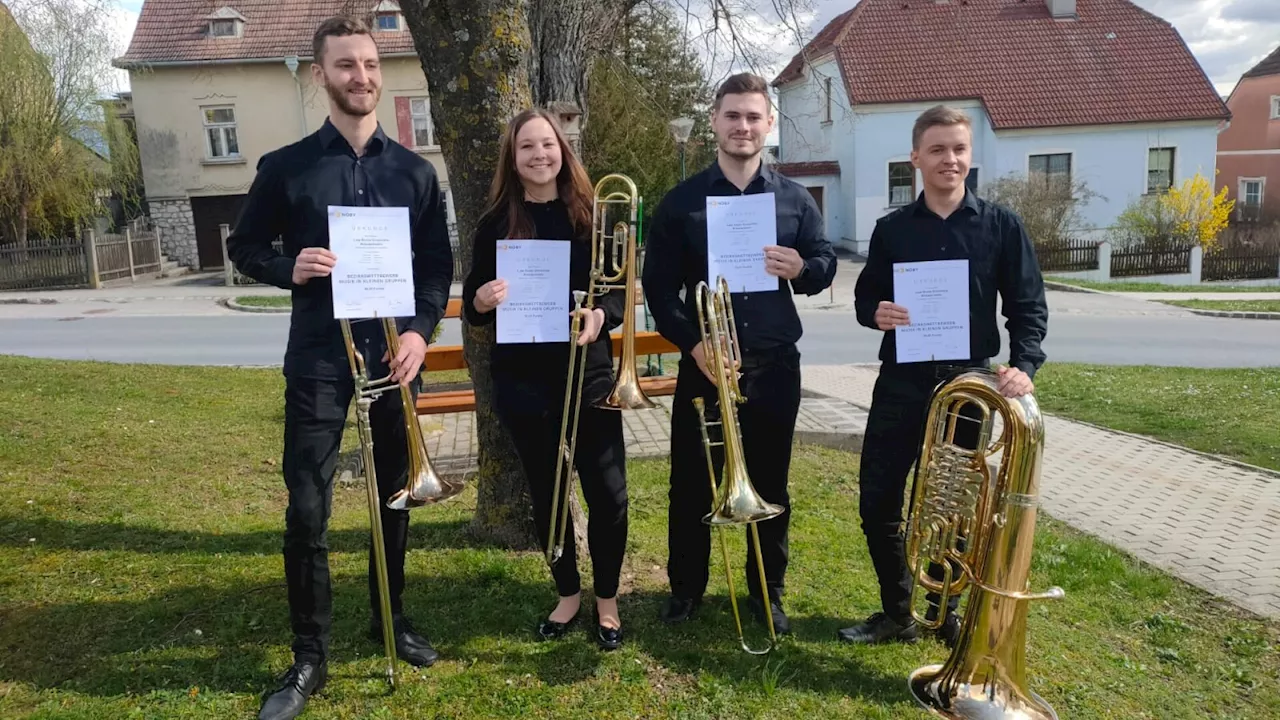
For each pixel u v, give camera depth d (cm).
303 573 272
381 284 262
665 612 332
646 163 1903
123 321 1503
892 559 315
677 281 310
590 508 306
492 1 347
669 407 715
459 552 391
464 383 772
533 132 288
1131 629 370
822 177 2561
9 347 1208
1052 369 1024
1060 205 2261
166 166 2405
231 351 1161
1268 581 419
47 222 2242
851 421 658
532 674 294
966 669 259
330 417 272
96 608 334
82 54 1980
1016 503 253
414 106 2347
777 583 331
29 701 272
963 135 288
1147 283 2092
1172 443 686
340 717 269
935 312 292
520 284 296
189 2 2411
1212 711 309
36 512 435
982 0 2566
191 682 285
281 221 278
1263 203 3269
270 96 2377
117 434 583
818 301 1756
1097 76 2453
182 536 417
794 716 273
